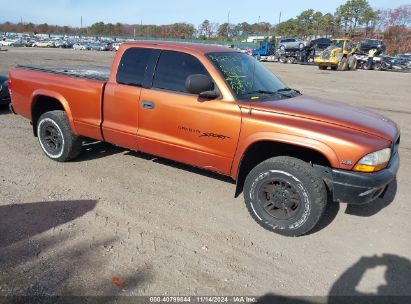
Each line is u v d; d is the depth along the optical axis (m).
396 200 4.73
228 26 109.25
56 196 4.41
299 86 17.69
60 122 5.24
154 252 3.39
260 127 3.73
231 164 4.02
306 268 3.28
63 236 3.56
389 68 36.75
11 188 4.56
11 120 8.12
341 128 3.57
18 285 2.87
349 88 17.38
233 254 3.43
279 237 3.76
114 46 65.50
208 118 4.02
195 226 3.88
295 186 3.62
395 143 3.84
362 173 3.41
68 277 2.99
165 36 113.94
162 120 4.38
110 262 3.21
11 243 3.41
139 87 4.55
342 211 4.36
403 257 3.50
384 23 81.38
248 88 4.22
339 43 32.84
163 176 5.13
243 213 4.21
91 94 4.89
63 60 28.33
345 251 3.57
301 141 3.54
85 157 5.77
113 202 4.32
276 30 100.06
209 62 4.14
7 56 29.94
